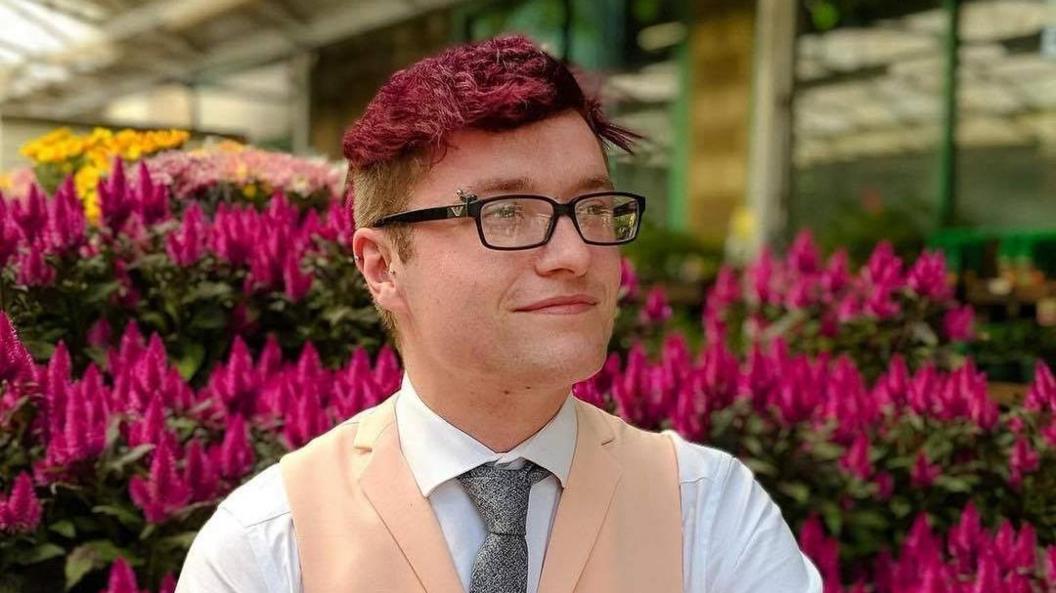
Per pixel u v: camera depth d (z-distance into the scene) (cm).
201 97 845
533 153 98
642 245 643
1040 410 237
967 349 347
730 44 715
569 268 96
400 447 106
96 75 731
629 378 216
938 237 553
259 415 192
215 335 220
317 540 100
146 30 656
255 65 817
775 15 590
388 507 101
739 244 645
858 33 671
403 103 101
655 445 115
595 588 101
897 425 240
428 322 100
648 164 750
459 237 97
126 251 211
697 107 740
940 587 185
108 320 212
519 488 102
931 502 234
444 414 103
